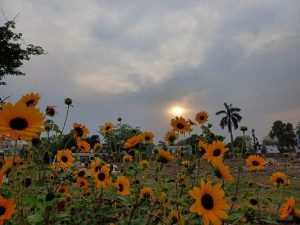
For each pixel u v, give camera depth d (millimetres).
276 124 139750
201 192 2158
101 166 4242
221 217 2104
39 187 3109
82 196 4543
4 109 2295
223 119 99375
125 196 3713
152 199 4383
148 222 3676
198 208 2102
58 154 3771
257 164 5234
